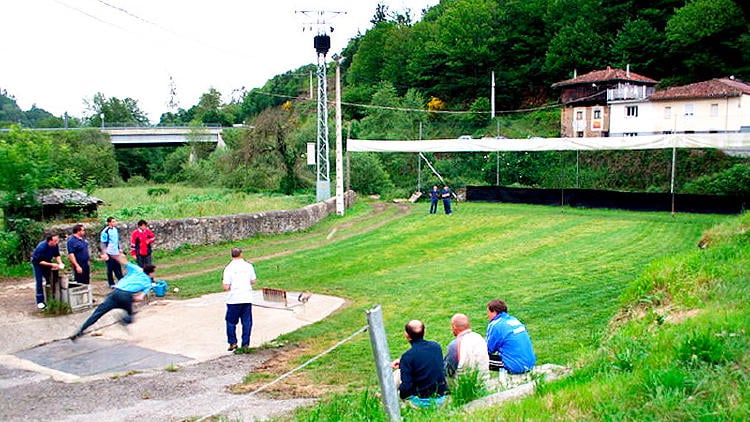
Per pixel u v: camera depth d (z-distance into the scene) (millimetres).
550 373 7129
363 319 13188
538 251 21609
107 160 67812
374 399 6895
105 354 10727
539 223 29016
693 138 31875
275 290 14641
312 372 9531
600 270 17594
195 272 19562
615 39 69375
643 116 52375
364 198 45438
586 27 71250
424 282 17047
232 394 8305
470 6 80875
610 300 13836
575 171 49406
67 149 30703
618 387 5164
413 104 68000
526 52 77750
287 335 11953
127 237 21500
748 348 5711
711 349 5652
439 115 74125
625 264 18328
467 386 6492
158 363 10180
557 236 24906
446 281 17062
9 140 20797
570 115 60531
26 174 20047
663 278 10336
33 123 131375
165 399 8109
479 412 5258
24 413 7570
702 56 58469
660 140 32844
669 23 60844
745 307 7402
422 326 6973
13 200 19953
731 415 4336
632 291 10688
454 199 41781
